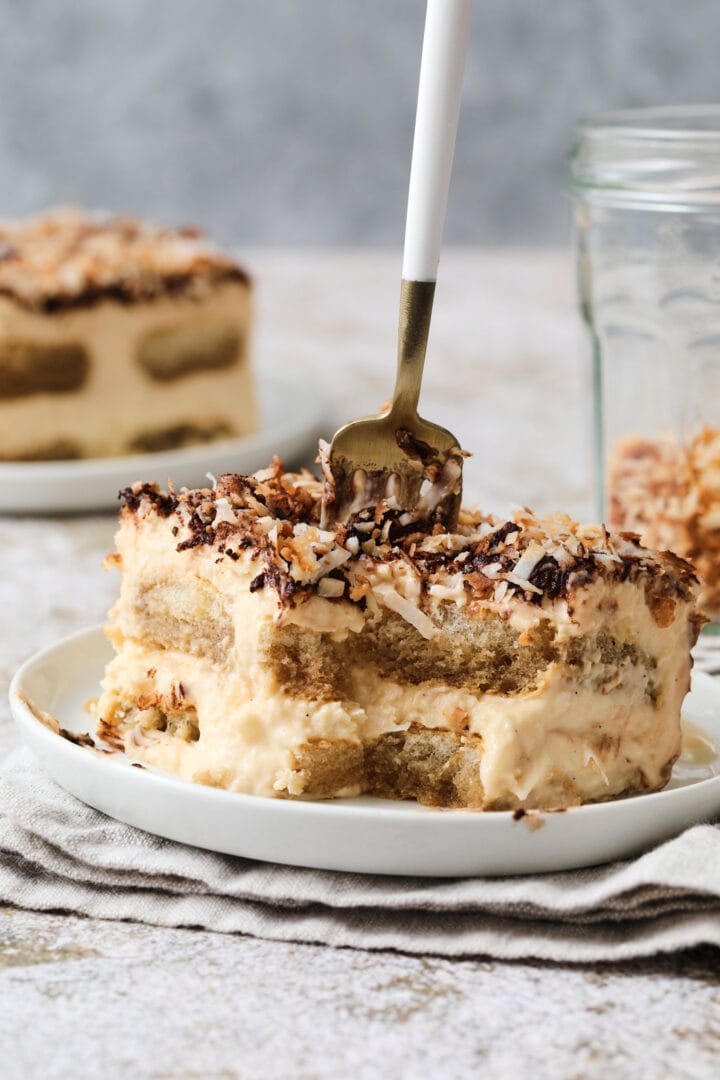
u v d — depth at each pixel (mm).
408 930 521
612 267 681
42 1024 498
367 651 556
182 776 558
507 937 518
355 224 1822
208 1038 494
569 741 547
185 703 565
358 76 1780
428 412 934
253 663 549
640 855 535
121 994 506
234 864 534
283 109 1788
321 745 547
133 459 832
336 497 567
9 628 673
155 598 571
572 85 1736
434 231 555
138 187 1803
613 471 687
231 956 518
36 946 521
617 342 687
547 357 1086
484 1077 485
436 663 554
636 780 555
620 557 550
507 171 1773
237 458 783
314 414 835
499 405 957
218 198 1811
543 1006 502
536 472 812
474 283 1344
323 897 522
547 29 1724
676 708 559
